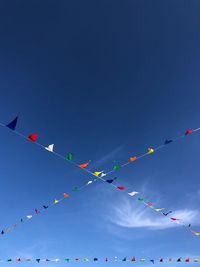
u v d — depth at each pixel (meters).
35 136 8.89
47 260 16.45
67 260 16.53
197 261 15.79
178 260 15.79
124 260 16.55
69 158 9.88
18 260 15.98
